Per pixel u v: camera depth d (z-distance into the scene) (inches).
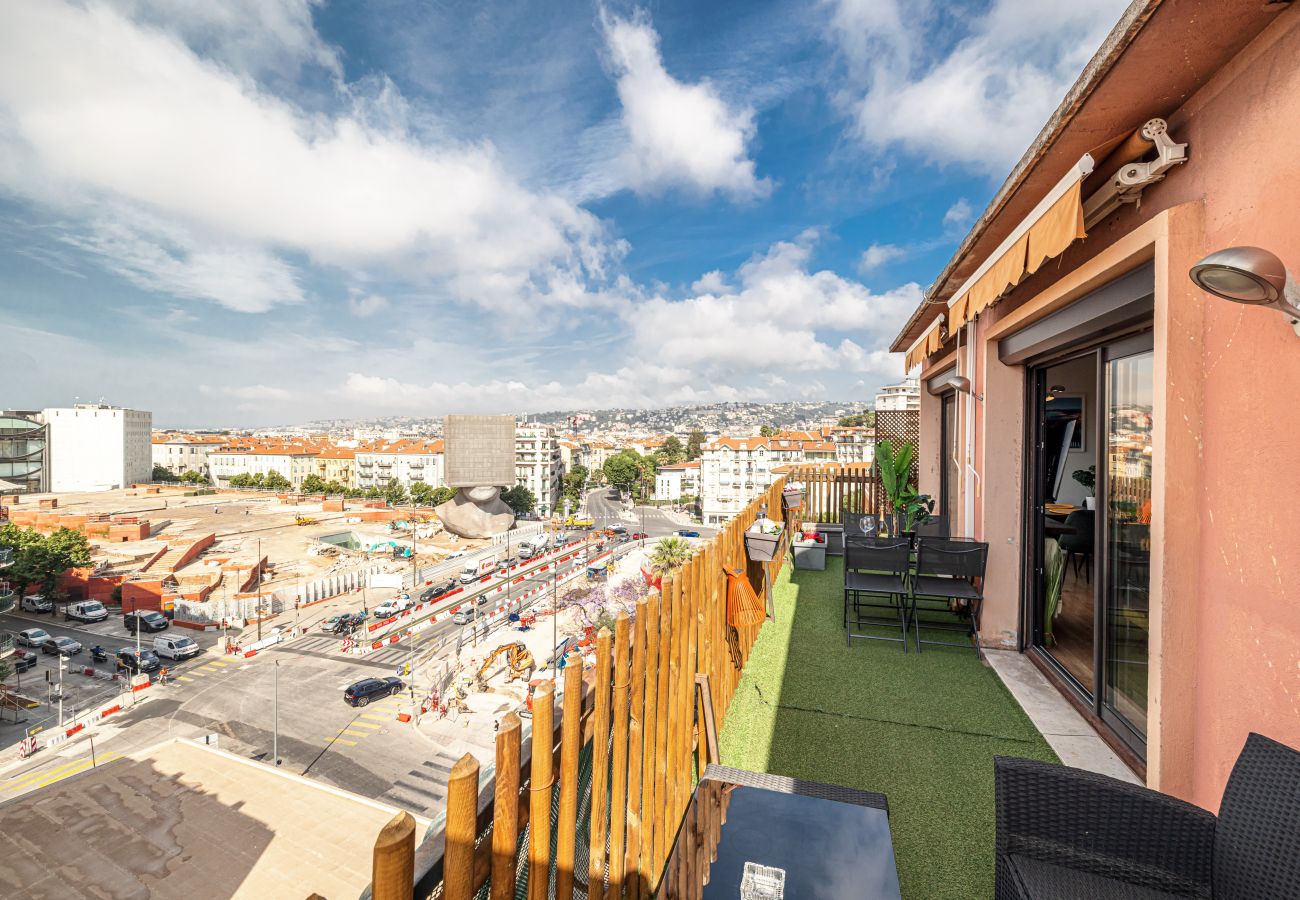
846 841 67.3
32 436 4015.8
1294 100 67.5
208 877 501.0
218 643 1605.6
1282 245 69.7
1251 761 58.2
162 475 5064.0
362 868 527.8
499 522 2297.0
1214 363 83.7
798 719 132.6
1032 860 66.4
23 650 1466.5
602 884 57.8
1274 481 71.6
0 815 565.0
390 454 4525.1
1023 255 123.0
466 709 1263.5
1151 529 92.6
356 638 1676.9
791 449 3363.7
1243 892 54.8
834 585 262.4
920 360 289.7
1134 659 117.6
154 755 686.5
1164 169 92.0
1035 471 174.6
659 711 80.1
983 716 134.2
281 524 3078.2
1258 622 74.1
